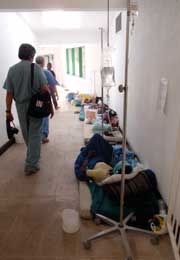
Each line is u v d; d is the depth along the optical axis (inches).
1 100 125.3
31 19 180.2
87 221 70.7
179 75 59.6
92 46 255.3
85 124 163.3
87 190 82.0
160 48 73.1
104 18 184.7
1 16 128.6
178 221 57.9
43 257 58.0
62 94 373.7
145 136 93.5
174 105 63.3
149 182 75.9
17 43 159.6
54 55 492.1
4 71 132.3
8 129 124.0
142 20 93.4
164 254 58.6
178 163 57.7
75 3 108.7
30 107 91.5
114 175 76.4
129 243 61.7
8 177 98.2
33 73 89.3
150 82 84.5
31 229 67.6
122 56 145.3
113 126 148.2
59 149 129.2
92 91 269.6
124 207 69.6
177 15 59.8
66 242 62.7
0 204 79.7
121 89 55.4
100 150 99.7
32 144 97.9
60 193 86.0
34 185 91.5
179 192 57.6
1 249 60.6
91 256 58.2
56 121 194.1
